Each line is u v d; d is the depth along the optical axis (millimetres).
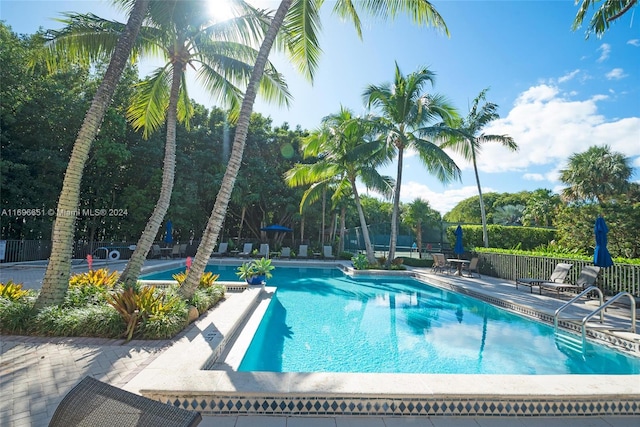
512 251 13094
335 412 2832
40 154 14914
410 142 14680
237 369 3996
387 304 9008
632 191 20781
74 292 5766
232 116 10250
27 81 14883
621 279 7945
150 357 3939
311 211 23250
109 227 19188
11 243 14047
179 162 20516
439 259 14227
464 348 5590
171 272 14156
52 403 2836
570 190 22672
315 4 7512
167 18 7418
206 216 23469
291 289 11133
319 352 5367
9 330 4703
